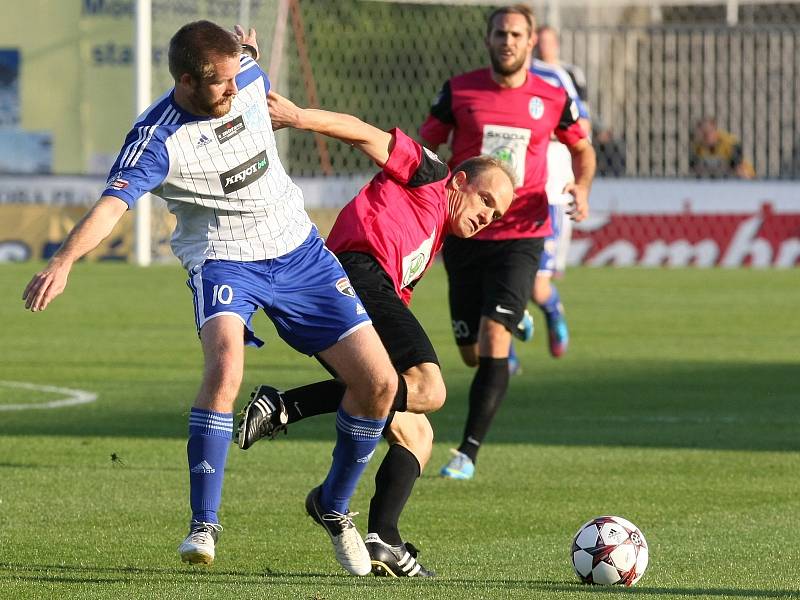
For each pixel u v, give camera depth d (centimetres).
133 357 4059
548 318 3875
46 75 7294
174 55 1675
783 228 7212
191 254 1800
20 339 4469
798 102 7881
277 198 1806
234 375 1722
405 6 9106
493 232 2728
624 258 7375
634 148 8038
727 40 8188
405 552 1762
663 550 1903
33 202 7138
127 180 1683
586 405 3303
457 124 2889
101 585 1677
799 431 2944
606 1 7862
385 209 1942
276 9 7538
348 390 1778
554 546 1936
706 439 2842
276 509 2170
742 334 4753
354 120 1892
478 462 2606
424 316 5278
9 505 2162
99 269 6962
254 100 1780
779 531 2025
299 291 1802
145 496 2244
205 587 1672
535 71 3484
